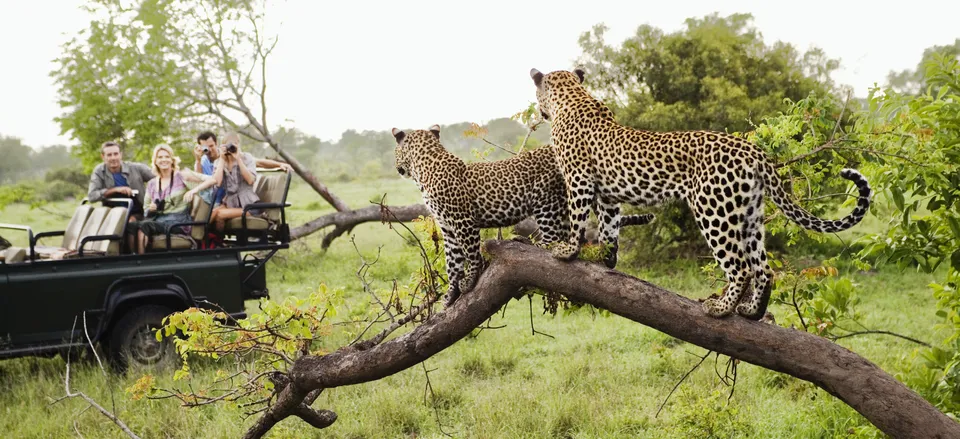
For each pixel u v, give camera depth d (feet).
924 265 16.46
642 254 47.83
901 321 32.58
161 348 27.25
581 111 14.33
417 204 52.49
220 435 22.03
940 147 15.40
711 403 21.17
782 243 47.34
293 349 17.35
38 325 25.43
